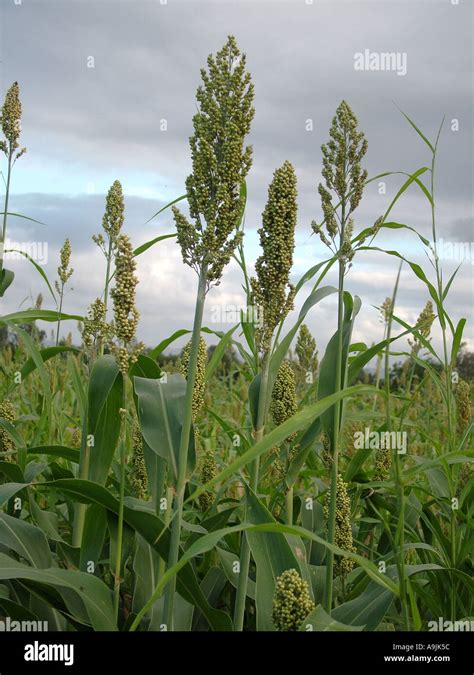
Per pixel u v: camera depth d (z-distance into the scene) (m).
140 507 3.26
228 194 2.39
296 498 3.97
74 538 3.35
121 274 2.40
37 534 3.04
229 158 2.37
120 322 2.43
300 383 4.37
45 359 4.09
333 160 3.00
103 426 3.19
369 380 6.75
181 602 3.07
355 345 4.27
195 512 4.11
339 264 2.95
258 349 2.65
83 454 3.29
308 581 2.82
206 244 2.38
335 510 2.93
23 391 6.39
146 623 2.99
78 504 3.35
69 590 2.80
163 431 2.73
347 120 2.96
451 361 3.75
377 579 2.10
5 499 2.69
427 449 5.51
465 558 3.43
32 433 5.82
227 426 4.21
